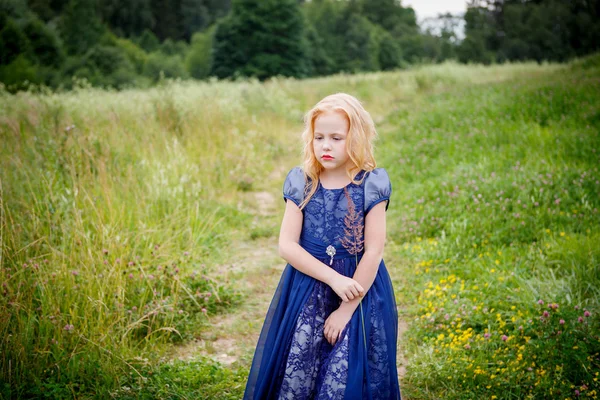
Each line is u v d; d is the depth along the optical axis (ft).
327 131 7.39
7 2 148.56
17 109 27.12
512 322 11.85
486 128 29.09
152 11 288.30
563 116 28.78
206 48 205.26
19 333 10.23
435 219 18.75
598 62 50.52
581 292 12.96
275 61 164.14
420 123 35.55
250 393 7.63
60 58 141.38
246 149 29.78
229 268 15.97
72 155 18.02
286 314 7.51
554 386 9.59
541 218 17.22
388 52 242.37
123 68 140.87
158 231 15.53
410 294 14.24
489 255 15.65
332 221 7.49
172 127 28.19
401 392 10.23
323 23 218.59
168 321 12.44
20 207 15.61
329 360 7.12
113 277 12.44
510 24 188.24
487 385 10.04
